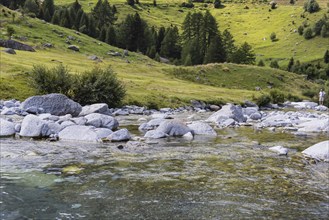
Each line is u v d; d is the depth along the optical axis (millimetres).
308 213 7801
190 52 140250
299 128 24062
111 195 8633
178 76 84875
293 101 78938
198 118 32281
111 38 146375
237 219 7371
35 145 14305
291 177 10664
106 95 36000
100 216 7344
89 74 36281
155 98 45531
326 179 10555
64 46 104500
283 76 98000
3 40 75188
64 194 8594
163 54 158000
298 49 179875
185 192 9000
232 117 28266
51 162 11602
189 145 15758
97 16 177875
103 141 15773
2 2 158625
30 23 114875
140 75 75750
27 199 8172
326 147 13977
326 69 148000
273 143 17250
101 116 21078
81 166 11234
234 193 9031
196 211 7746
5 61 50031
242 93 67938
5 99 33312
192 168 11430
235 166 11867
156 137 17766
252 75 93750
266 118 32625
